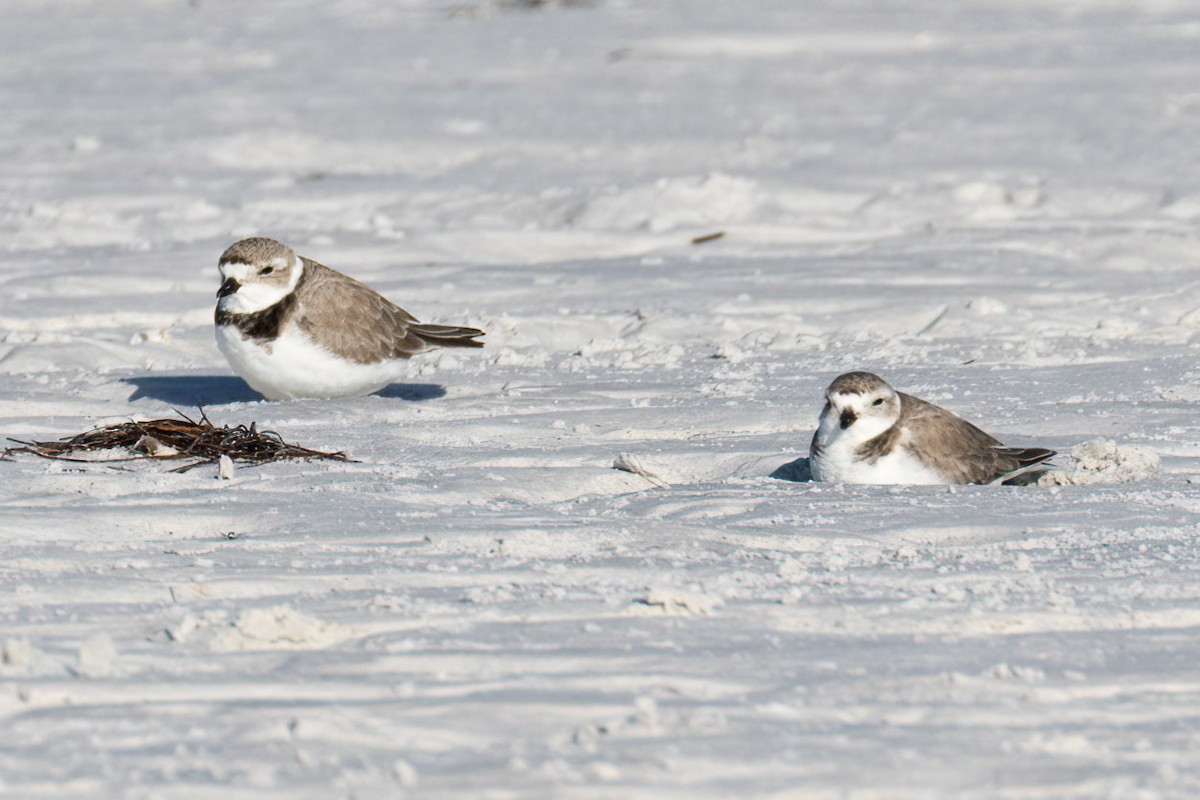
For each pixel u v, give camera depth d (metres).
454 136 30.56
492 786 4.95
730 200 23.94
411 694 5.95
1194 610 7.23
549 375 14.66
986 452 10.64
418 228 23.19
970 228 22.03
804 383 13.93
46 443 11.30
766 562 8.24
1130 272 19.22
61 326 17.52
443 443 11.79
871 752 5.32
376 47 46.84
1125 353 15.04
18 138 31.05
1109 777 5.12
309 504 9.52
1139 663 6.43
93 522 9.03
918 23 49.81
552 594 7.45
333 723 5.48
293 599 7.42
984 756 5.30
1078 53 41.59
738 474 11.09
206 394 13.98
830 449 10.53
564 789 4.93
